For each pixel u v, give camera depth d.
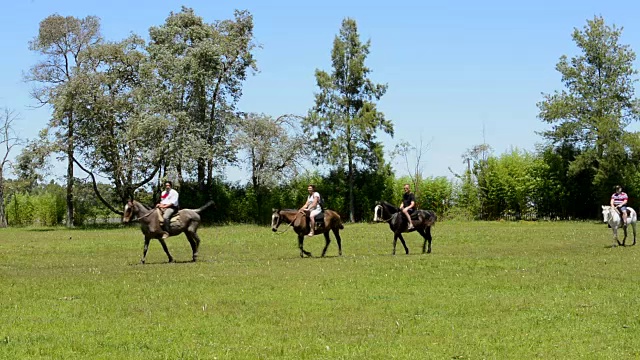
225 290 17.89
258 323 13.92
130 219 24.97
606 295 17.16
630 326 13.62
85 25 60.00
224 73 61.34
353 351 11.72
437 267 22.83
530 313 14.93
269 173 59.81
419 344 12.23
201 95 59.31
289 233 43.41
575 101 61.00
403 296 17.05
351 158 64.31
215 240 38.12
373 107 63.78
